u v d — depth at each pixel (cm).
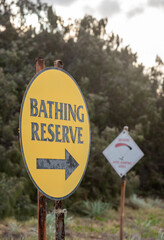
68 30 1365
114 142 664
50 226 686
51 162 323
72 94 350
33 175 308
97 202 1038
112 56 1370
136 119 1337
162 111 1540
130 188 1153
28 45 1225
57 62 347
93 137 1103
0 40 1151
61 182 330
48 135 323
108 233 809
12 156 885
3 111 948
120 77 1392
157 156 1496
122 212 655
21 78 1034
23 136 304
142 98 1366
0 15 1204
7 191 811
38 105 319
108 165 1076
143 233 827
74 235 758
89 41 1336
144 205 1159
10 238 671
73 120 347
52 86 333
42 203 317
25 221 828
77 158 347
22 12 1241
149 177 1456
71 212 994
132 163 655
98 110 1235
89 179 1088
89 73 1283
